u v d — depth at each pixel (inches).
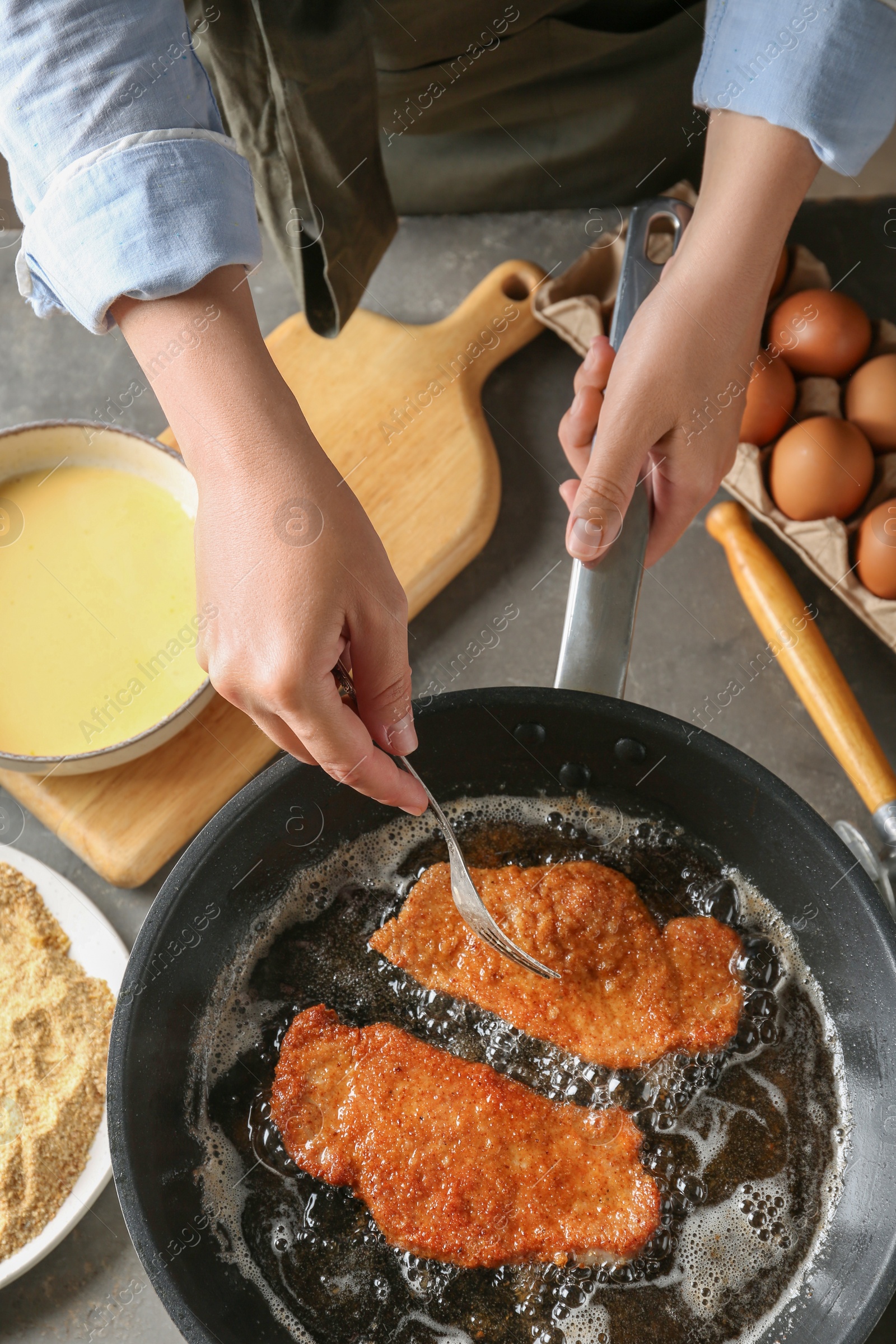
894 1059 21.5
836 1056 22.9
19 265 21.5
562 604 28.5
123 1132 20.4
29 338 30.8
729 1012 23.0
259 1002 23.3
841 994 22.8
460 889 23.0
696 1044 22.9
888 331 28.0
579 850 24.3
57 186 19.7
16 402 30.3
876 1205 21.3
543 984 23.2
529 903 23.6
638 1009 23.1
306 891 24.0
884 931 21.4
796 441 26.5
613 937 23.4
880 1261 20.6
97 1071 24.6
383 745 21.7
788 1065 22.8
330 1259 21.8
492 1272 21.8
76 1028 25.0
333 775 20.8
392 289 31.1
